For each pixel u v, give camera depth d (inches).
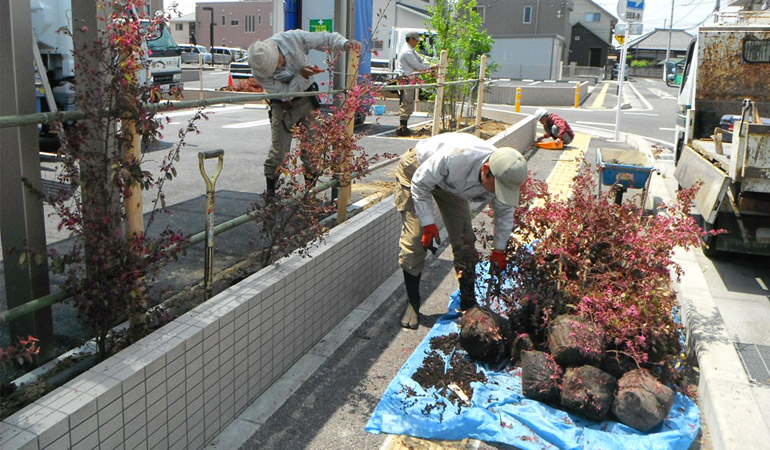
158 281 166.2
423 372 142.9
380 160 336.8
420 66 438.3
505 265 159.0
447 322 173.2
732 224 226.1
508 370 147.2
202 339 113.0
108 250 108.3
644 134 655.1
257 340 132.4
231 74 841.5
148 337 108.3
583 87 1201.4
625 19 548.4
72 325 140.8
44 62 351.9
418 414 129.2
